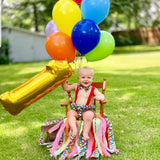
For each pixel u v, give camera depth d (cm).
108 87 697
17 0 2611
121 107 507
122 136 364
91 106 311
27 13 2705
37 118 461
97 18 310
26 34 1995
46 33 355
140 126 400
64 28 306
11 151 330
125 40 2722
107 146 321
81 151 303
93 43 289
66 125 315
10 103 268
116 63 1405
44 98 602
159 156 300
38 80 272
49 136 340
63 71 276
